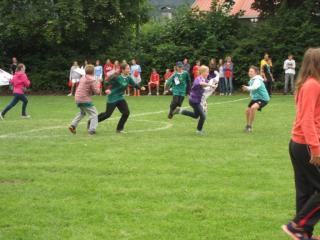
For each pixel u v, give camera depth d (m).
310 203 5.00
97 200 6.77
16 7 30.61
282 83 29.23
